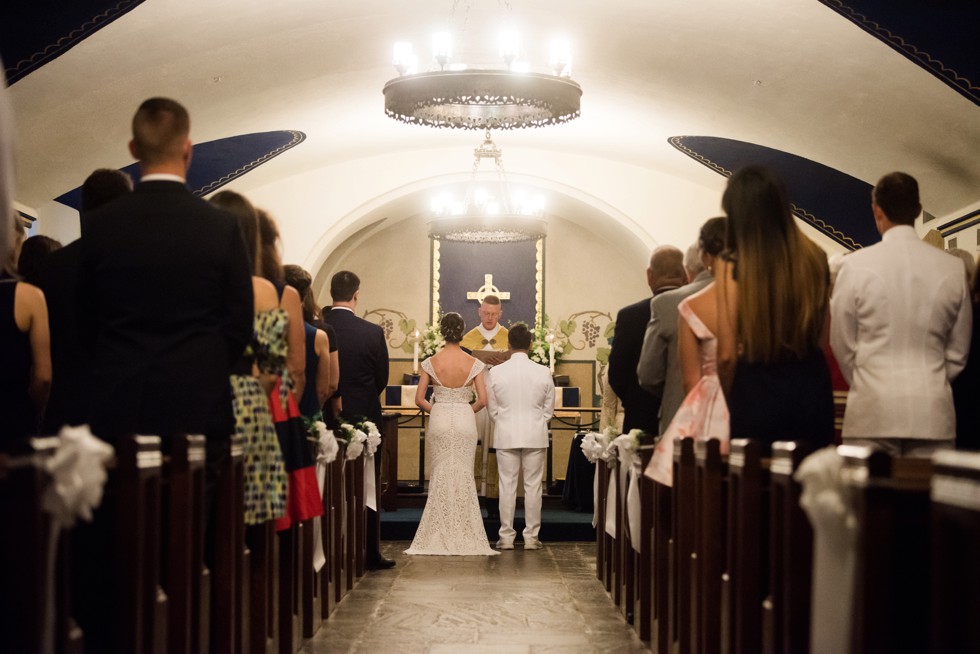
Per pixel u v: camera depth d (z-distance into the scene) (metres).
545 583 7.58
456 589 7.27
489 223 12.09
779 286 3.77
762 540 3.44
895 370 4.36
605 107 12.15
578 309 16.53
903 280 4.38
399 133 13.57
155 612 2.91
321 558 5.68
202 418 3.45
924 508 2.29
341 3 9.02
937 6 7.68
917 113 9.14
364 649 5.22
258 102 10.97
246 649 4.09
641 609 5.41
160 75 9.38
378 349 8.00
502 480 9.73
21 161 9.80
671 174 14.56
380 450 8.35
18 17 7.73
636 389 6.04
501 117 8.32
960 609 1.90
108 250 3.49
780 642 3.01
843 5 7.85
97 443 2.41
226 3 8.47
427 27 9.76
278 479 4.24
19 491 2.24
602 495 7.70
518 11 9.38
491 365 11.38
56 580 2.66
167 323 3.48
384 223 16.28
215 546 3.69
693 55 9.90
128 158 10.76
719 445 3.72
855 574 2.27
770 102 10.39
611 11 9.30
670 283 5.97
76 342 4.34
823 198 12.55
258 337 4.18
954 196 10.34
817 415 3.78
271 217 4.73
